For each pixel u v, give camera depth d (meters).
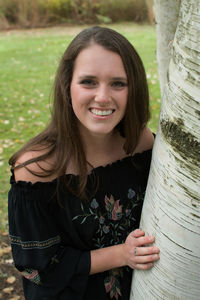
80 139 1.42
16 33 12.06
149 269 1.24
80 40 1.27
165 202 1.11
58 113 1.39
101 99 1.23
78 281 1.43
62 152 1.38
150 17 12.30
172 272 1.15
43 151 1.38
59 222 1.45
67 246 1.47
